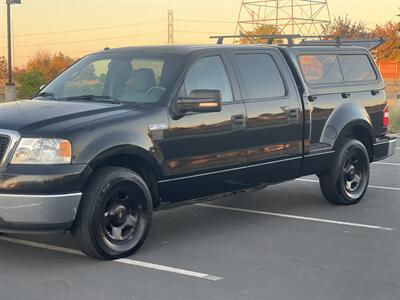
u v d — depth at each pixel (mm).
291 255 6316
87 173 5719
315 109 8094
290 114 7691
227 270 5816
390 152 9516
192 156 6625
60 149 5625
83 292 5219
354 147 8625
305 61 8211
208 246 6641
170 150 6422
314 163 8117
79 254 6297
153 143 6258
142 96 6613
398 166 12461
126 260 6102
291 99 7758
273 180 7641
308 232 7246
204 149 6727
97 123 5910
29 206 5523
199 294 5180
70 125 5793
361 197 8867
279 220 7848
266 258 6207
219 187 7000
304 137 7918
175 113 6480
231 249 6527
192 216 8078
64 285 5391
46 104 6516
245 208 8555
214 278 5582
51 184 5547
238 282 5480
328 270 5840
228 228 7438
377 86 9242
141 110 6305
